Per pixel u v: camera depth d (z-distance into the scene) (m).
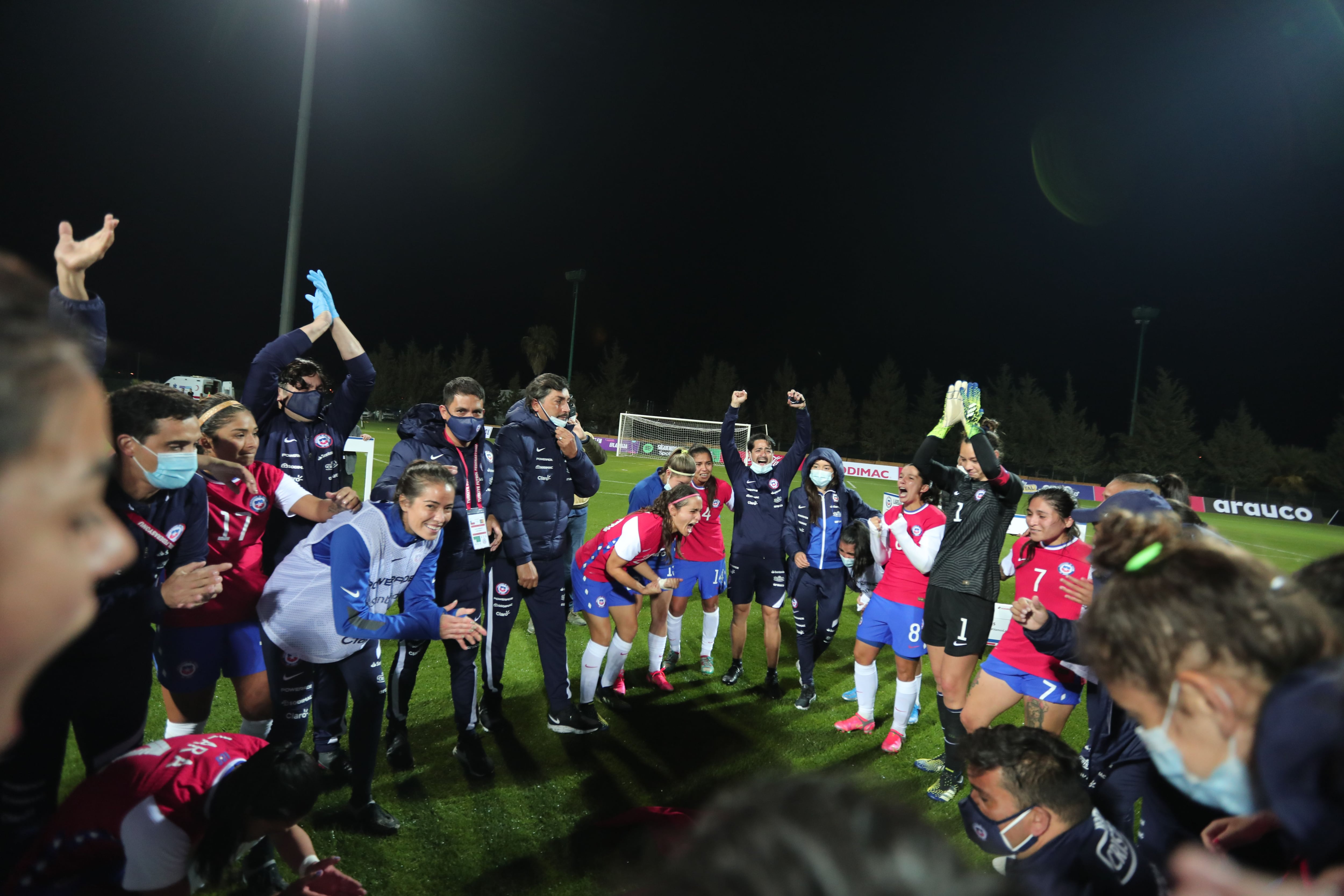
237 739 2.09
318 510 3.12
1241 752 0.76
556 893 2.55
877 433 37.34
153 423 2.04
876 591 4.03
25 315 0.33
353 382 3.73
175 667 2.76
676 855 0.37
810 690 4.43
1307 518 24.97
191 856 1.86
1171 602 0.76
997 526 3.47
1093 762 2.39
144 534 2.15
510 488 3.65
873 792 0.37
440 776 3.34
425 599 3.14
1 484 0.29
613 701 4.24
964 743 1.83
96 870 1.79
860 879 0.28
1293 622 0.74
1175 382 33.81
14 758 1.92
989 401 37.00
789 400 4.82
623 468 20.58
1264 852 1.15
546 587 3.79
